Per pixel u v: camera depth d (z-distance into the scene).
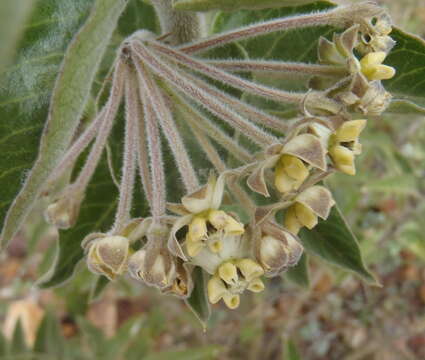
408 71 0.13
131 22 0.15
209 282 0.11
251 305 0.37
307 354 0.40
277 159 0.11
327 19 0.12
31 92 0.10
